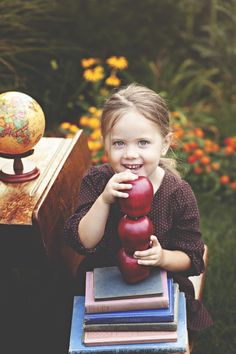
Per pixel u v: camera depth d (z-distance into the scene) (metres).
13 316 2.51
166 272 2.15
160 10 5.17
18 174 2.33
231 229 3.81
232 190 4.18
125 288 1.99
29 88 4.23
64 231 2.22
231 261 3.47
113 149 2.14
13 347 2.58
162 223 2.24
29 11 4.01
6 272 2.36
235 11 5.75
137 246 1.96
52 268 2.25
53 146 2.62
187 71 5.57
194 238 2.26
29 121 2.22
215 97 5.43
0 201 2.21
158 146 2.14
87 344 1.96
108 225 2.28
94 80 4.15
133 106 2.11
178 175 2.37
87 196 2.30
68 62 4.52
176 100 5.01
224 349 2.86
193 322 2.31
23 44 4.08
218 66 5.61
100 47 4.82
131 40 5.02
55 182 2.32
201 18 5.73
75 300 2.16
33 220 2.10
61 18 4.45
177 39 5.42
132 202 1.93
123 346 1.96
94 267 2.34
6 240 2.15
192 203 2.27
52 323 2.49
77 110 4.61
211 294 3.19
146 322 1.98
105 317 1.97
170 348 1.95
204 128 4.85
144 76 5.03
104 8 4.86
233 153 4.41
